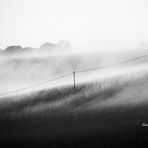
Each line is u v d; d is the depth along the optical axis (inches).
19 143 2223.2
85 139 2158.0
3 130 2719.0
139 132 2214.6
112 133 2246.6
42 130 2578.7
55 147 2043.6
